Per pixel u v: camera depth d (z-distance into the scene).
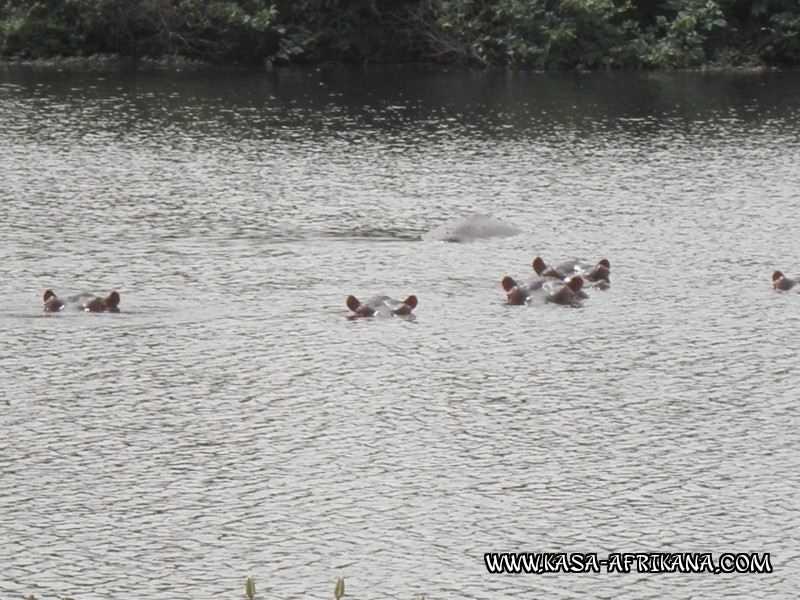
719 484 29.70
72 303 40.88
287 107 73.69
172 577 25.86
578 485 29.64
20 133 66.25
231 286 43.22
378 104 74.94
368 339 38.72
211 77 83.25
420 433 32.38
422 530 27.67
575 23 87.75
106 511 28.45
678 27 88.75
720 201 54.38
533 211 52.84
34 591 25.36
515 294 41.88
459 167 60.28
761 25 90.75
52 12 89.31
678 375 36.06
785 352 37.75
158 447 31.55
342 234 49.28
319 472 30.28
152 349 37.78
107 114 70.94
